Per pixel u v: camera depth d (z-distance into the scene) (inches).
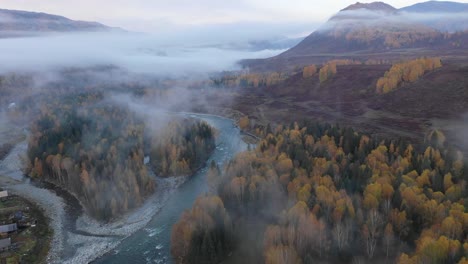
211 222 2876.5
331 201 2866.6
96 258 3053.6
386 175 3270.2
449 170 3371.1
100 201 3678.6
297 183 3272.6
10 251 3026.6
